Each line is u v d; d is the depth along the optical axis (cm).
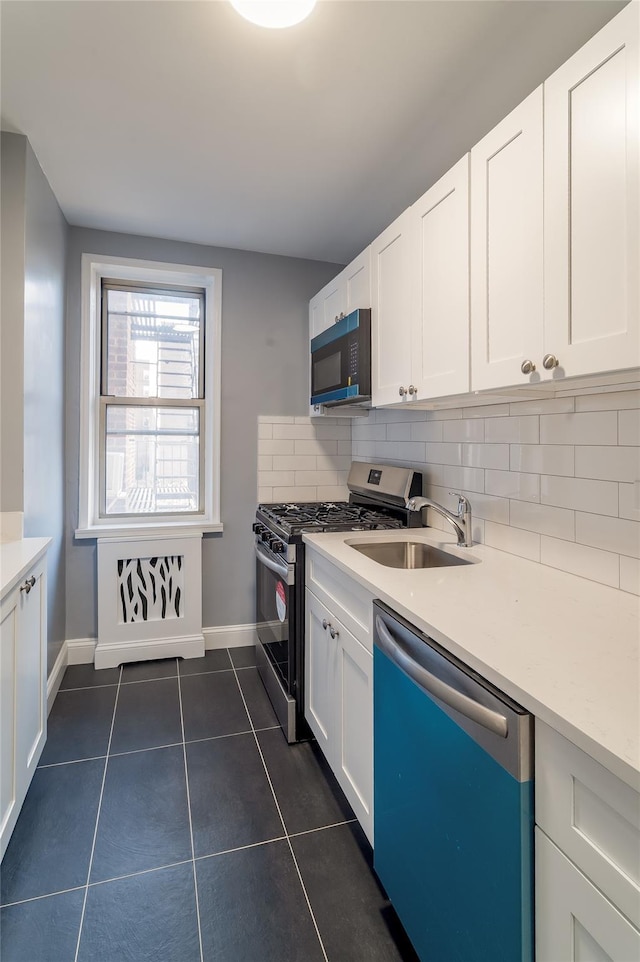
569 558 143
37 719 168
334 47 138
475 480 188
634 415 122
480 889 84
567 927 69
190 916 125
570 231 103
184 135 181
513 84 153
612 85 93
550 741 72
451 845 93
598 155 96
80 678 257
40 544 177
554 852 71
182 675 261
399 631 116
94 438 282
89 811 161
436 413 216
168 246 276
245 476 297
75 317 263
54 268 230
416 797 107
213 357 288
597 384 120
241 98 160
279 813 162
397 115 169
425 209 159
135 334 291
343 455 314
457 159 196
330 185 216
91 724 213
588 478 136
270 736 206
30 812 160
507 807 78
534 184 113
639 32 87
